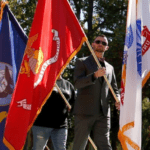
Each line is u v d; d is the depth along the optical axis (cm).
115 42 1731
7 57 668
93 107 624
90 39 1975
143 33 647
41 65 577
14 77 668
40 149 638
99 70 598
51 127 638
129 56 618
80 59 641
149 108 1816
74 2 2161
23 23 1905
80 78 614
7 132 550
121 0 2061
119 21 2033
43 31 586
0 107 655
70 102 698
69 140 1819
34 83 568
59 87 674
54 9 604
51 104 641
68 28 614
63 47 604
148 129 1820
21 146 550
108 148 628
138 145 596
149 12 655
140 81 611
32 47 576
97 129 633
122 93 614
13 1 1931
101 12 2116
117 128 1730
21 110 557
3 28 671
